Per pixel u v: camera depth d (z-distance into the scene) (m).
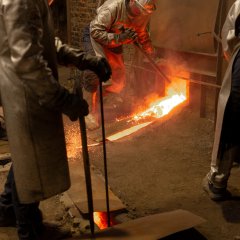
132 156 4.32
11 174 2.81
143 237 2.51
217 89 4.69
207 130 4.82
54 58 2.40
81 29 7.84
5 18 2.09
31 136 2.34
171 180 3.80
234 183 3.72
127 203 3.41
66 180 2.52
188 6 4.89
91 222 2.64
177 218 2.76
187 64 5.19
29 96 2.28
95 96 5.13
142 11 4.55
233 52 3.20
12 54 2.11
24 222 2.67
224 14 4.52
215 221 3.15
